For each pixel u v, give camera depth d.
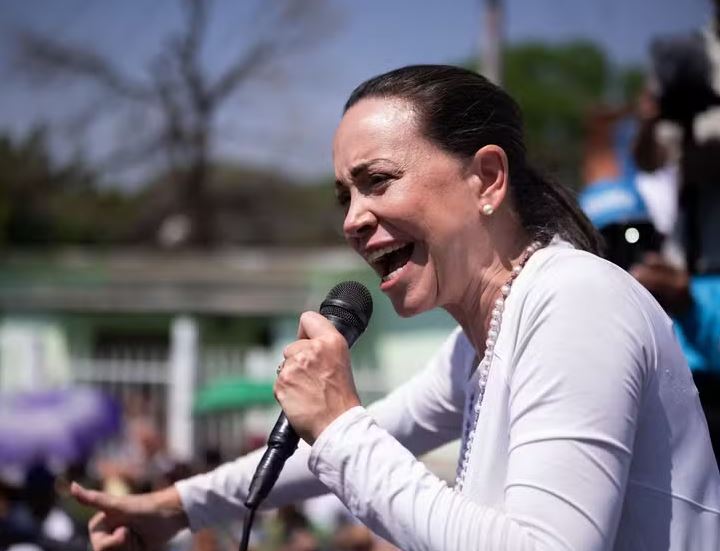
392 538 1.88
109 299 14.25
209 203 23.95
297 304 13.72
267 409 12.01
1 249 22.28
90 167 23.41
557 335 1.91
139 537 2.65
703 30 3.33
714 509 2.04
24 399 9.33
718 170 3.19
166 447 11.23
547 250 2.13
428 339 12.89
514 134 2.25
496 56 13.63
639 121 3.54
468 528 1.80
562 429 1.84
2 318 14.69
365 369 13.09
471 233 2.15
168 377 13.05
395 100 2.15
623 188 3.56
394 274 2.16
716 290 3.04
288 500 2.63
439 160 2.12
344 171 2.17
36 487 7.39
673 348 2.03
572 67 25.11
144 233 23.64
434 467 9.45
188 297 14.02
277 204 24.47
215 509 2.65
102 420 9.27
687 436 2.02
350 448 1.92
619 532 1.96
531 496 1.82
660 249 3.16
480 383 2.12
